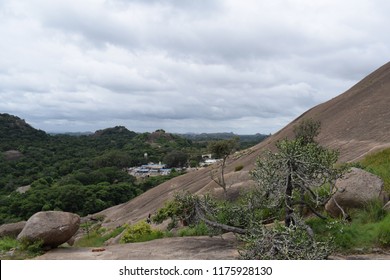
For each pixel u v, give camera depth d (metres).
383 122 28.53
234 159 37.09
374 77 44.34
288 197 6.80
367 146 23.91
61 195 58.44
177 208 8.45
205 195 8.24
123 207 38.31
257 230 6.11
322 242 5.85
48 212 8.37
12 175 86.06
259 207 7.78
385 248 6.66
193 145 143.38
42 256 7.56
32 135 132.50
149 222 15.13
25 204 55.97
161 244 7.78
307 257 5.47
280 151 6.98
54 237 8.07
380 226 6.94
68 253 7.74
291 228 5.91
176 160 104.12
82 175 76.19
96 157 104.69
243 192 8.77
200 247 7.36
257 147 40.97
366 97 38.09
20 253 7.84
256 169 7.18
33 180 81.94
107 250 7.74
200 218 7.97
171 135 151.88
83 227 32.78
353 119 32.50
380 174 10.66
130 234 11.16
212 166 36.00
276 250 5.75
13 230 12.90
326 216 8.14
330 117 38.62
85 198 59.59
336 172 7.04
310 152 6.90
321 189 8.39
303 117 45.94
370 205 8.14
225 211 7.89
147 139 147.00
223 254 6.77
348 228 7.07
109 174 79.00
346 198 8.30
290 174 6.80
